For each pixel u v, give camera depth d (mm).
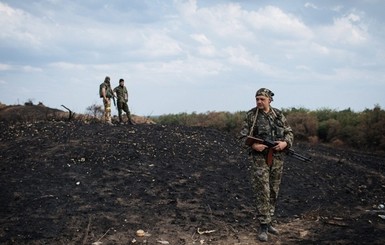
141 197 6461
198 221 5605
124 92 13914
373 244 4734
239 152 10406
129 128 12078
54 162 8070
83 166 7875
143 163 8273
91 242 4766
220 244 4812
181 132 12273
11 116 16844
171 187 6992
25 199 6145
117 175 7445
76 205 5973
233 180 7855
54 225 5242
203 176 7863
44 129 11469
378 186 8859
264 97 5117
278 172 5160
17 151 8953
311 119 18484
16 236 4871
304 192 7656
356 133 16594
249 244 4824
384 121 16094
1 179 7059
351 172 10070
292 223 5809
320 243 4809
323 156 12258
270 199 5219
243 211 6168
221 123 19812
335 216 6246
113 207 5973
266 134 5082
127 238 4926
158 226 5367
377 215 6328
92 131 11188
